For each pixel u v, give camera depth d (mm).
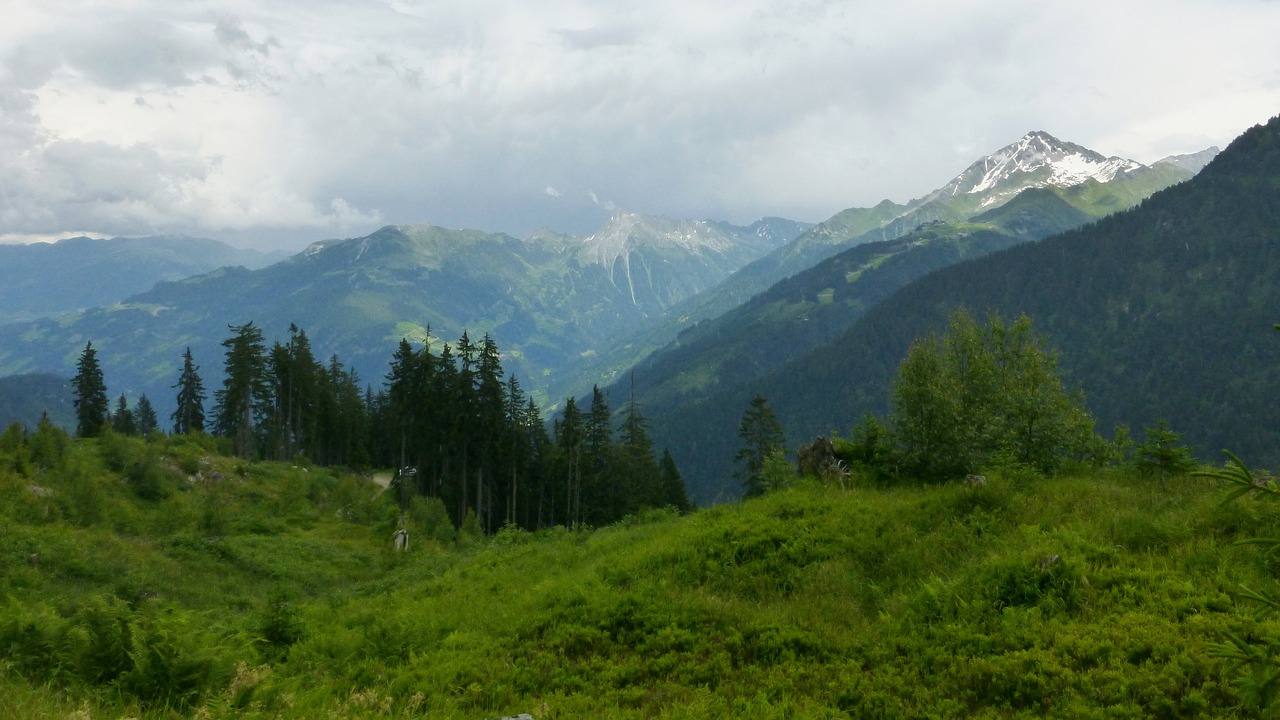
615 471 74812
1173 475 15578
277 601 13422
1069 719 6875
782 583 12312
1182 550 10086
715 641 10125
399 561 28578
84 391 73938
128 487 39562
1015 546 11375
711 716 7859
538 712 8414
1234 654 5102
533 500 74625
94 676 8367
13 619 9305
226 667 8695
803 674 8914
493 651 10672
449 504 61125
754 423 65875
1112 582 9492
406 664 10727
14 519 26734
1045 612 9094
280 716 7918
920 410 19516
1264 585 8328
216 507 33875
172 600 18672
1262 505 6477
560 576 15336
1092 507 12914
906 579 11523
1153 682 7055
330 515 44188
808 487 19125
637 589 12320
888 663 8703
